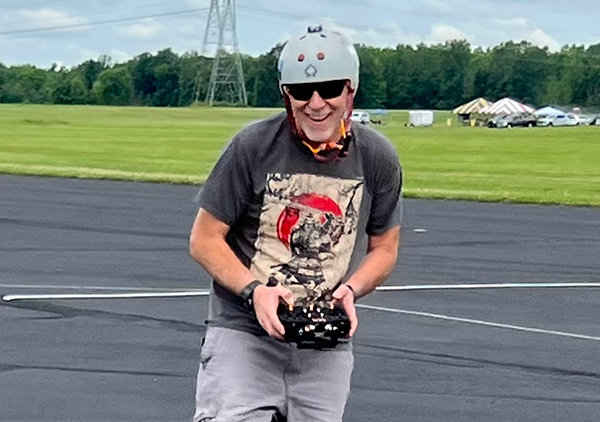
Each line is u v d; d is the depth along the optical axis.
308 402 4.03
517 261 14.23
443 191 25.56
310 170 3.95
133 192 23.69
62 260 13.38
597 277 12.97
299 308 3.80
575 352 8.70
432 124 92.38
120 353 8.17
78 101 145.12
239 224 4.01
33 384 7.24
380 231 4.15
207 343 4.06
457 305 10.73
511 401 7.16
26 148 43.47
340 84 3.84
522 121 89.81
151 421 6.49
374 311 10.23
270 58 127.06
